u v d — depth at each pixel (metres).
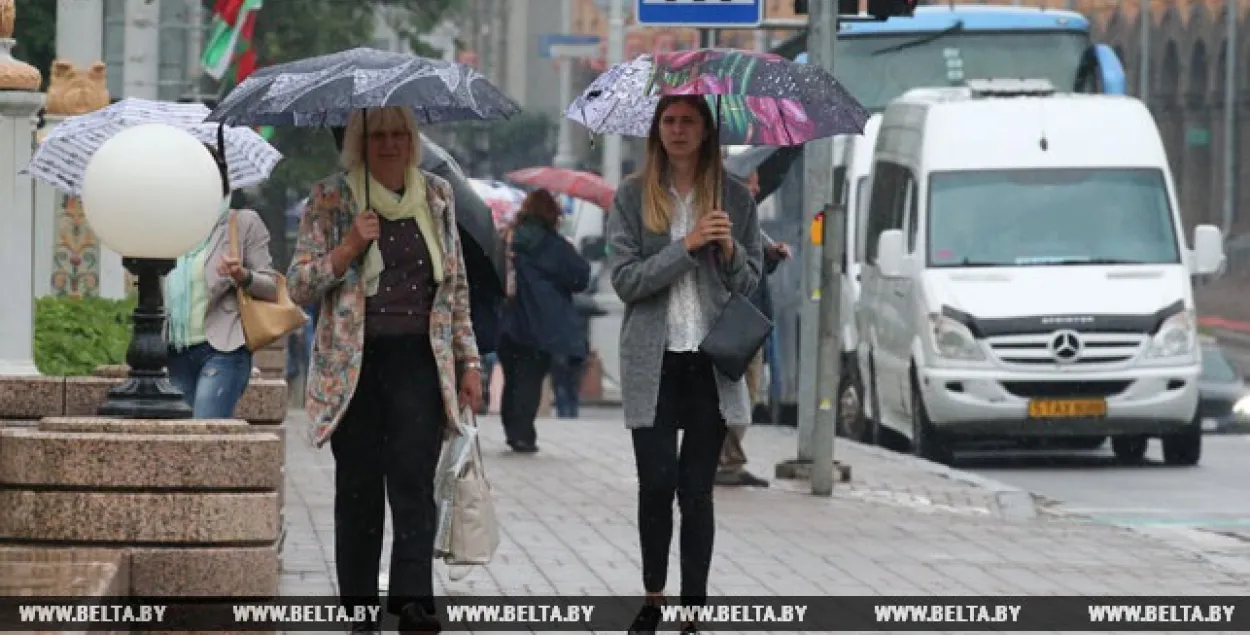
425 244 21.81
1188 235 170.12
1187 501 42.03
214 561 19.56
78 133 26.25
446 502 22.31
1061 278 50.06
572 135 152.38
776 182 37.16
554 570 27.95
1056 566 29.62
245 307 25.62
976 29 67.50
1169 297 49.72
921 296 50.25
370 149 21.86
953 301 49.62
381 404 22.00
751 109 24.08
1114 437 52.56
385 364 21.81
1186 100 170.62
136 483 19.50
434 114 23.34
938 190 51.47
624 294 22.55
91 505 19.45
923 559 30.03
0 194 27.83
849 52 67.50
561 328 45.62
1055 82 67.50
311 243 21.81
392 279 21.75
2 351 27.95
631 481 40.22
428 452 21.88
